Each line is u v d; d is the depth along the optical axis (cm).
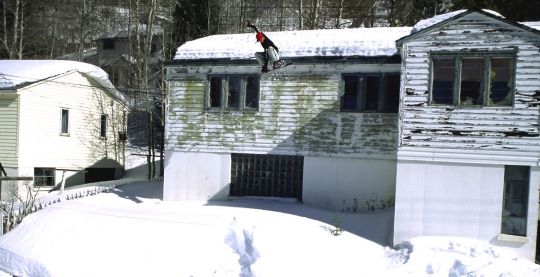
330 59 1253
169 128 1429
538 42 888
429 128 955
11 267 988
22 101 1812
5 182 1725
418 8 2492
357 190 1265
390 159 1234
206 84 1394
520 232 914
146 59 2381
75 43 3791
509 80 913
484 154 923
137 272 893
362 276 819
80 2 3497
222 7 3056
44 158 1933
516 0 1877
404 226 969
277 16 3144
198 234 1007
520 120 902
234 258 917
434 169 954
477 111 927
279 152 1330
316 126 1299
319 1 2573
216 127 1389
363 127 1258
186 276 870
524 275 785
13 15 3117
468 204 938
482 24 918
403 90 970
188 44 1466
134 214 1179
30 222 1148
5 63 2139
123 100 2483
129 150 2902
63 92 2041
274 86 1334
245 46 1385
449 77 947
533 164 892
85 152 2191
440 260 847
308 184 1310
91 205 1318
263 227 1025
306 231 1020
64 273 912
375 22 2984
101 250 968
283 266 840
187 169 1413
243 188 1389
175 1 3203
